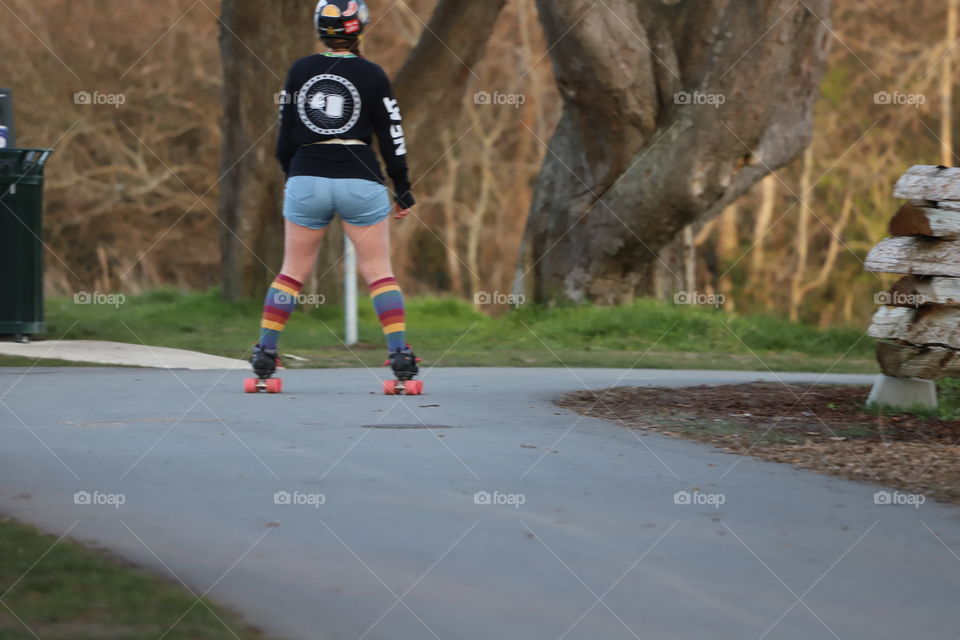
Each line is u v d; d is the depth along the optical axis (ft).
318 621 18.11
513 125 280.72
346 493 27.61
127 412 41.91
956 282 45.98
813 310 282.97
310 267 50.90
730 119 112.27
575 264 121.70
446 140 276.62
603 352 94.79
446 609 19.03
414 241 295.07
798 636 18.35
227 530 23.62
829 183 269.03
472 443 36.17
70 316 107.14
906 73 253.85
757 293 282.97
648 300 117.70
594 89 111.86
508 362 78.28
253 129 126.00
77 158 256.73
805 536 24.85
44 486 27.58
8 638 16.46
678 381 61.82
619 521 25.63
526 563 21.89
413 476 30.12
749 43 110.63
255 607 18.61
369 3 256.11
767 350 110.32
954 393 52.54
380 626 18.03
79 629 16.99
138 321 107.76
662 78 114.32
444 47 130.11
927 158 259.80
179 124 259.60
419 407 45.42
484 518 25.41
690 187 114.21
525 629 18.24
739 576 21.49
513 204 288.51
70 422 38.91
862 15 258.57
